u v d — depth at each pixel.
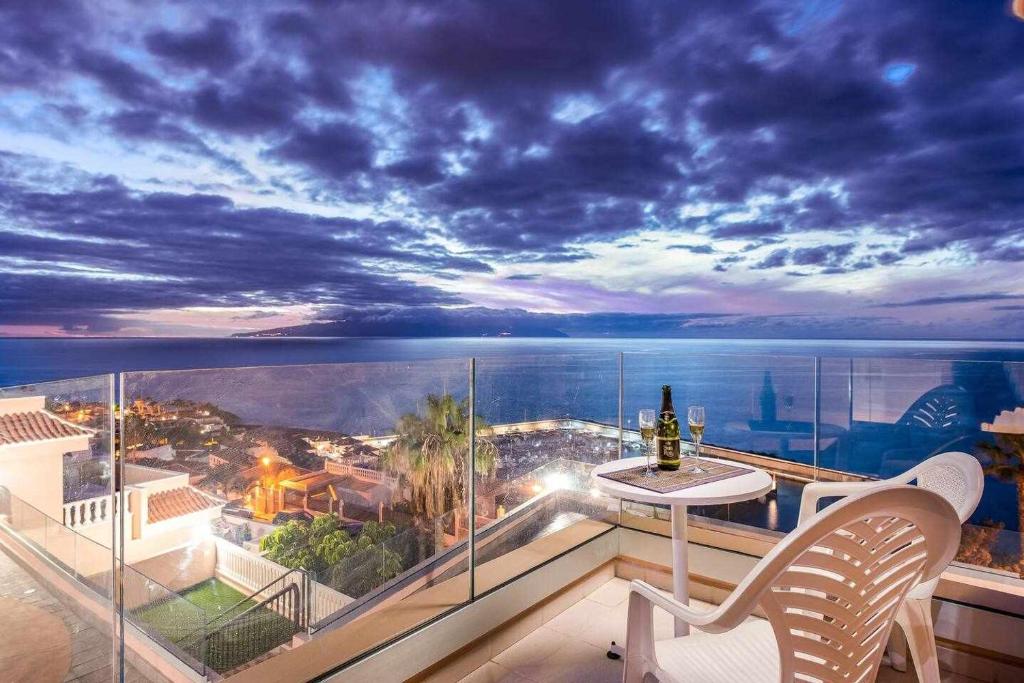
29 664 1.10
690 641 1.66
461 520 2.68
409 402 2.49
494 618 2.72
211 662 1.80
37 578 1.50
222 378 1.85
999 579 2.51
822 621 1.17
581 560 3.26
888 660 2.51
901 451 2.88
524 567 2.96
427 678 2.42
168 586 1.71
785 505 3.02
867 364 2.97
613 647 2.69
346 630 2.17
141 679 1.64
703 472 2.46
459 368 2.74
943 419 2.79
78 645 1.54
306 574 2.06
